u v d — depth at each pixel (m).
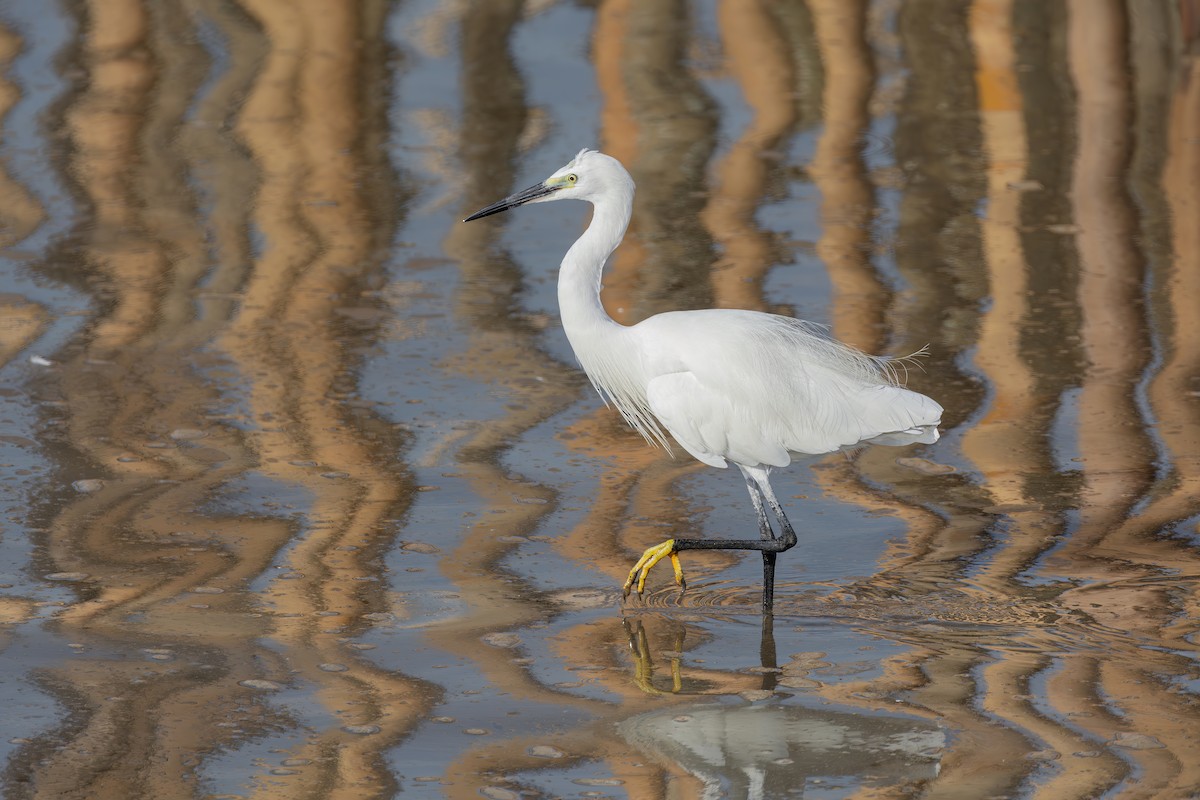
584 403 13.07
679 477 11.77
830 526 11.02
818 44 23.58
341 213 17.62
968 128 20.62
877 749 7.99
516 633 9.33
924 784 7.62
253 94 21.31
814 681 8.79
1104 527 10.83
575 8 24.95
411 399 13.02
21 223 17.06
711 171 19.09
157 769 7.65
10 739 7.88
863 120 20.91
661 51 23.30
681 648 9.22
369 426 12.45
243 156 19.30
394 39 23.47
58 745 7.85
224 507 10.95
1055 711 8.36
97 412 12.55
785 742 8.06
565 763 7.82
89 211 17.48
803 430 10.30
